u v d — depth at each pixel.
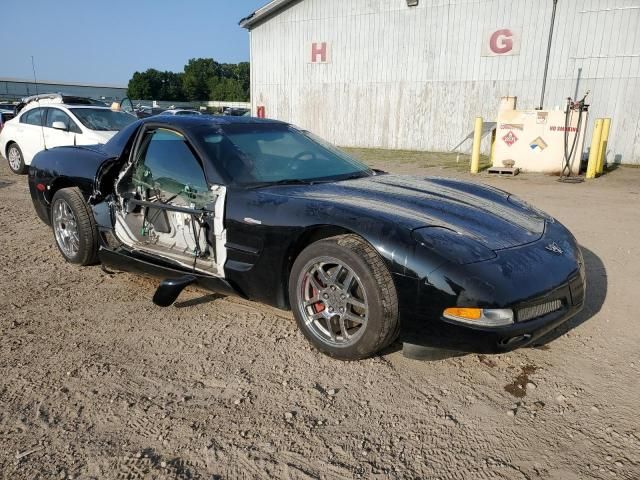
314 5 18.80
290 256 3.07
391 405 2.54
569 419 2.46
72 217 4.42
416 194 3.39
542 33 14.86
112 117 9.94
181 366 2.88
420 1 16.67
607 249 5.29
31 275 4.32
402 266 2.60
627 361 3.01
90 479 2.02
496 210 3.31
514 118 11.52
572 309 2.83
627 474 2.10
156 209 3.91
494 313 2.50
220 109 64.00
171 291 3.29
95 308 3.66
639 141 13.87
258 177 3.43
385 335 2.70
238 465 2.11
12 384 2.66
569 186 9.90
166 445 2.23
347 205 2.95
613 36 13.81
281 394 2.62
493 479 2.06
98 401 2.53
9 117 19.70
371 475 2.07
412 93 17.58
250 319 3.50
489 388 2.71
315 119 19.88
